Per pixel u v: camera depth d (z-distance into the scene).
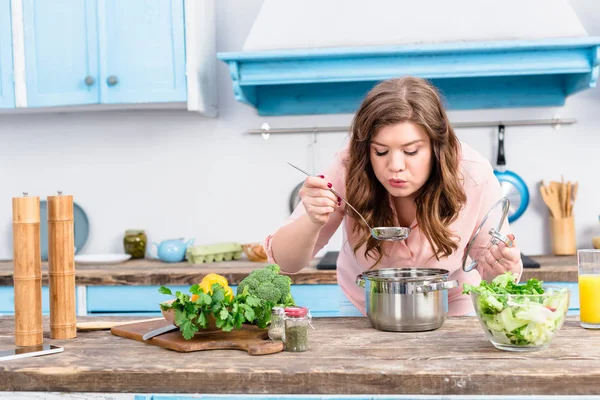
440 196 1.73
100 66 2.96
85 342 1.51
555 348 1.37
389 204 1.79
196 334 1.50
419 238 1.84
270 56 2.80
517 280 1.63
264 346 1.36
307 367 1.25
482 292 1.34
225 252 3.09
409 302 1.52
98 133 3.35
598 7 3.12
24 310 1.46
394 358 1.31
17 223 1.47
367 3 2.89
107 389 1.27
